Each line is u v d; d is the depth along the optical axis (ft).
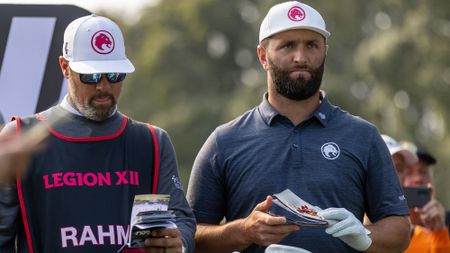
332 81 141.28
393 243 36.60
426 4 135.13
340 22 150.20
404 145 49.01
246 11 179.63
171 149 35.58
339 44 148.87
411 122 137.49
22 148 26.13
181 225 34.73
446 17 134.51
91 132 34.60
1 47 40.01
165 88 168.66
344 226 34.63
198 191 37.73
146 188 34.71
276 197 35.17
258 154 37.04
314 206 35.88
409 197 46.50
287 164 36.78
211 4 176.65
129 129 35.09
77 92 34.47
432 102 134.00
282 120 37.37
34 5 40.24
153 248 33.12
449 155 133.28
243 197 36.94
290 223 34.68
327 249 36.35
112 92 34.47
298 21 37.01
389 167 37.42
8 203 33.99
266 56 37.70
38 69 39.96
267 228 34.81
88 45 34.53
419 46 133.08
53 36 40.11
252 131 37.52
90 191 34.12
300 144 36.94
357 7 150.41
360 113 140.97
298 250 34.58
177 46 173.47
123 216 34.12
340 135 37.17
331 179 36.58
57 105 35.24
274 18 37.37
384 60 133.18
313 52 37.22
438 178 133.49
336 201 36.55
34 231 34.01
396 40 133.69
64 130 34.53
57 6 40.22
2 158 25.99
